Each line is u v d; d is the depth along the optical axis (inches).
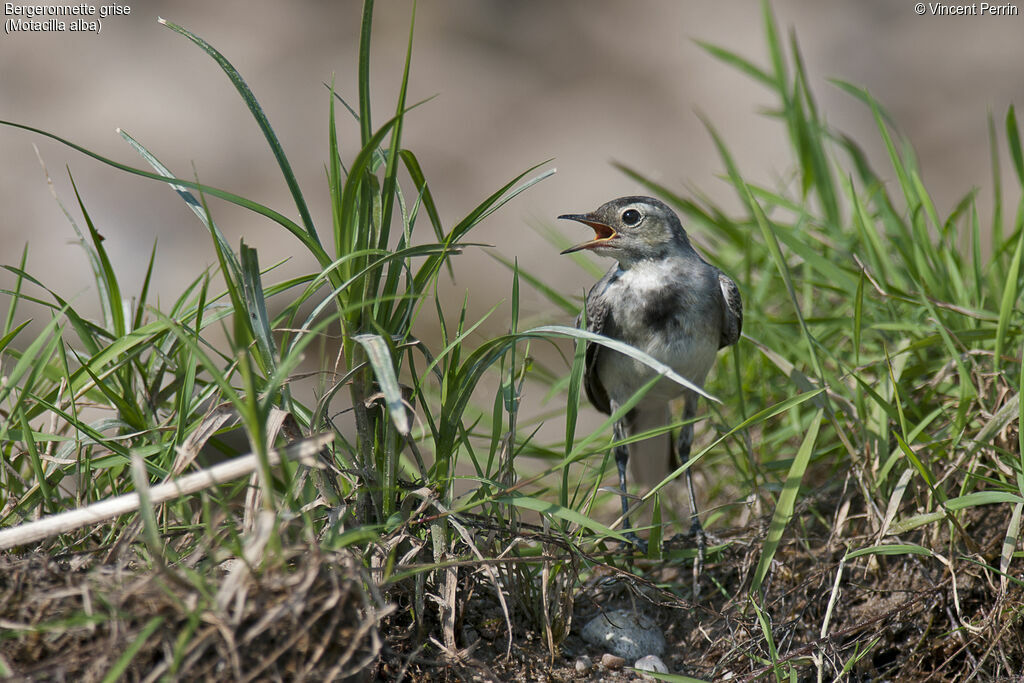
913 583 331.3
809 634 319.0
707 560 361.7
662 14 964.0
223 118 839.7
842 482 376.2
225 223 772.0
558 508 280.8
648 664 300.8
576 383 316.5
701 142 853.2
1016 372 368.2
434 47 929.5
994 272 438.6
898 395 353.4
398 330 289.9
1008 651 297.7
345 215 267.4
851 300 431.5
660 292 397.1
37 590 229.3
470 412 474.6
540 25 957.8
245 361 214.2
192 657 208.1
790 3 960.9
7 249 727.1
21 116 812.0
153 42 877.2
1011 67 898.7
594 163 844.0
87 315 678.5
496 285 753.6
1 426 299.9
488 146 861.2
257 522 233.5
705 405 466.6
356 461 285.7
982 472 339.3
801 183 534.3
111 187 778.2
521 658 289.4
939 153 846.5
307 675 216.4
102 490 306.7
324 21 930.7
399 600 281.7
